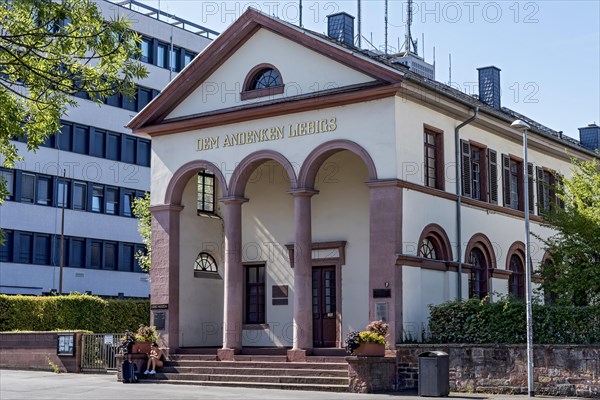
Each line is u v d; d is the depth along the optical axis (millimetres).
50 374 29016
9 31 15383
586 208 26469
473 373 23125
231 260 27609
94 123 53406
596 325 21984
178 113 29641
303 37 26875
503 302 23500
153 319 29141
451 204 27562
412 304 24953
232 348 27125
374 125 25234
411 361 23781
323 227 28859
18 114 15992
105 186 54031
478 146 29703
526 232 22750
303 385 23922
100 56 15867
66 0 15547
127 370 26297
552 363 22047
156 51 57500
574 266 25547
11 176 49344
